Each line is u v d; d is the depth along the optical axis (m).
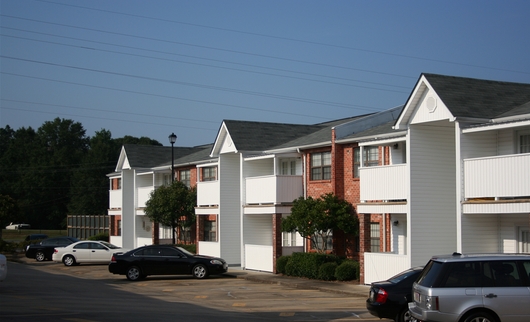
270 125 37.44
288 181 31.83
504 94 22.78
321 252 29.17
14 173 99.06
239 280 29.22
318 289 24.84
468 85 22.59
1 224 53.34
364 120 30.33
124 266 28.94
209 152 43.66
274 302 21.02
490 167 19.97
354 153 28.95
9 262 42.72
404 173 23.36
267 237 35.31
